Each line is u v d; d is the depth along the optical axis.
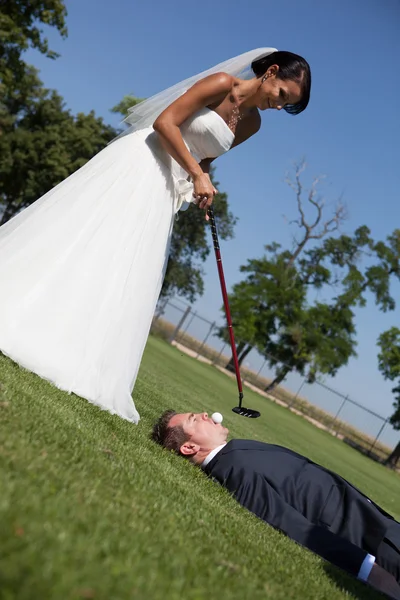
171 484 2.97
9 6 27.11
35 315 4.02
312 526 3.09
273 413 21.50
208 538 2.38
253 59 4.40
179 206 4.52
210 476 3.47
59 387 4.00
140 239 4.31
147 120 4.45
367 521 3.12
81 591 1.38
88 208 4.22
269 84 4.37
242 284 39.75
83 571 1.48
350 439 33.12
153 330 32.75
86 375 4.10
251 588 1.96
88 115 45.25
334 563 2.95
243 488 3.30
